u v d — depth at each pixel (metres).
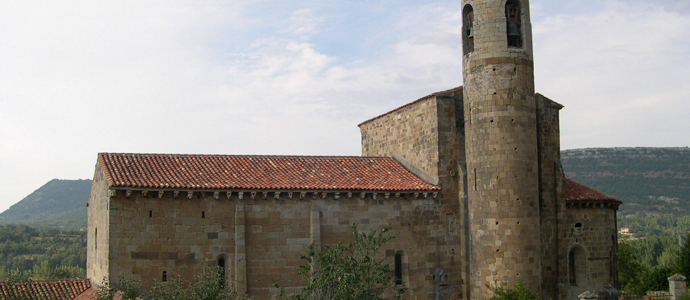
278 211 40.72
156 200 37.94
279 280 40.28
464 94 45.84
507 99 43.44
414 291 43.75
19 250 146.12
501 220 42.53
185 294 34.56
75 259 133.12
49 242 160.12
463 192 45.28
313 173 43.59
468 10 46.66
